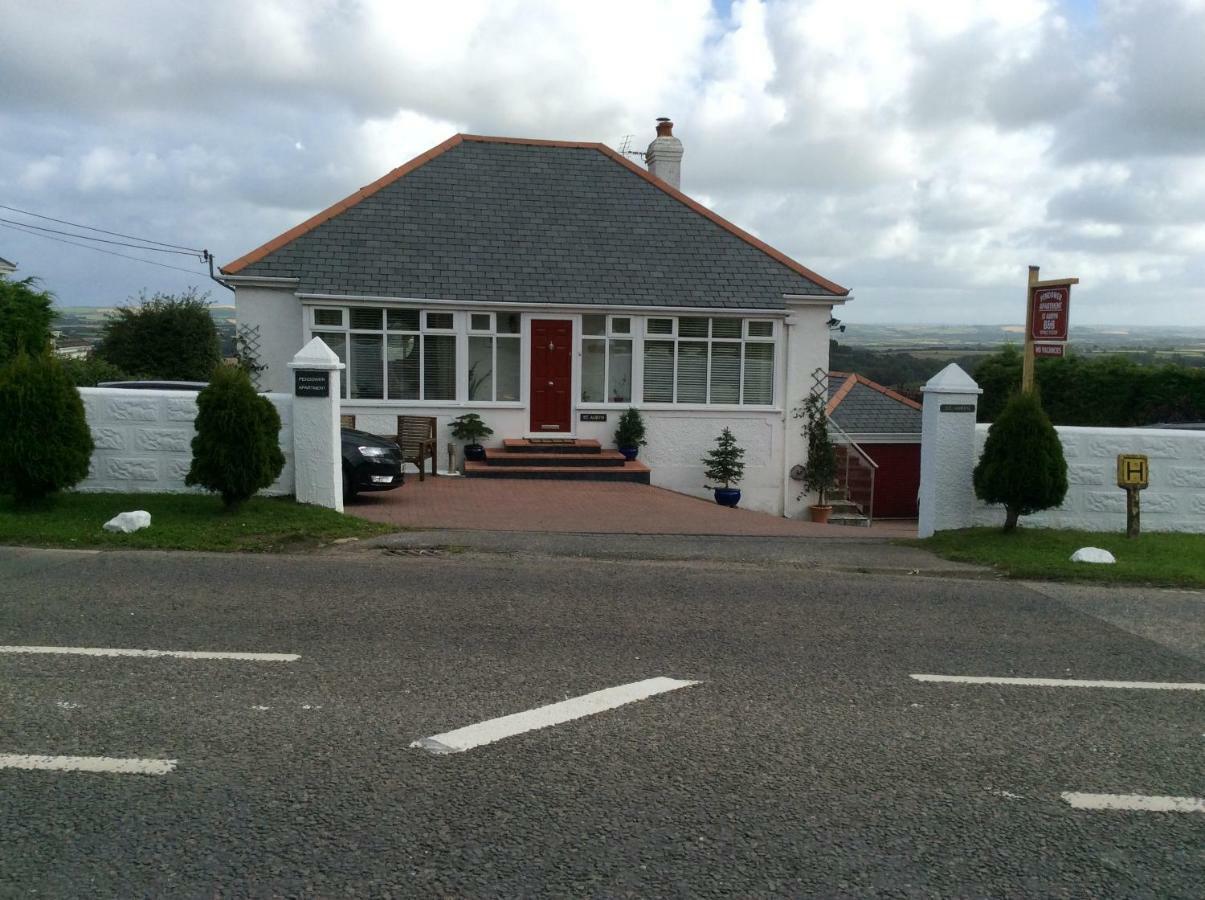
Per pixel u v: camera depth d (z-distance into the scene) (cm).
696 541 1193
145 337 3456
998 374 3562
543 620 774
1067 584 1008
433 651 675
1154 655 731
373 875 378
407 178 2105
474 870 385
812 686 628
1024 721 575
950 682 646
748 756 508
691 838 417
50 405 1097
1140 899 381
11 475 1095
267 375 1936
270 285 1914
